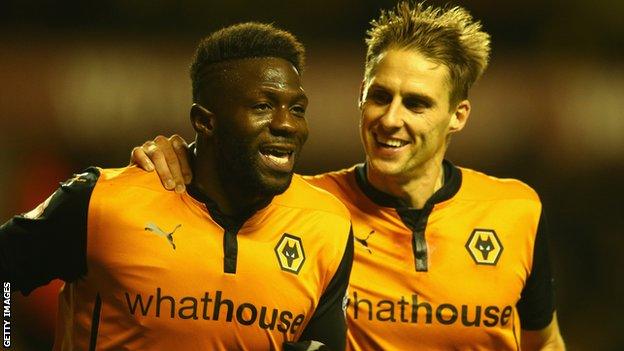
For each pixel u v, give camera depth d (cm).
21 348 1805
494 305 840
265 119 677
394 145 807
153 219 699
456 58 817
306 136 699
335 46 2372
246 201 711
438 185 865
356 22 2422
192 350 702
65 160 2106
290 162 691
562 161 2297
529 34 2469
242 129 676
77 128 2138
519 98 2328
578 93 2358
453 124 858
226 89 682
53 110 2136
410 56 800
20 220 700
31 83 2145
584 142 2320
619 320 2234
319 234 742
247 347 712
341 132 2217
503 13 2492
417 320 831
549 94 2342
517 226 860
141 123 2178
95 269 697
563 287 2264
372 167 833
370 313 830
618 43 2441
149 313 693
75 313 717
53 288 1838
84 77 2183
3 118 2102
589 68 2408
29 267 700
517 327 868
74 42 2217
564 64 2402
